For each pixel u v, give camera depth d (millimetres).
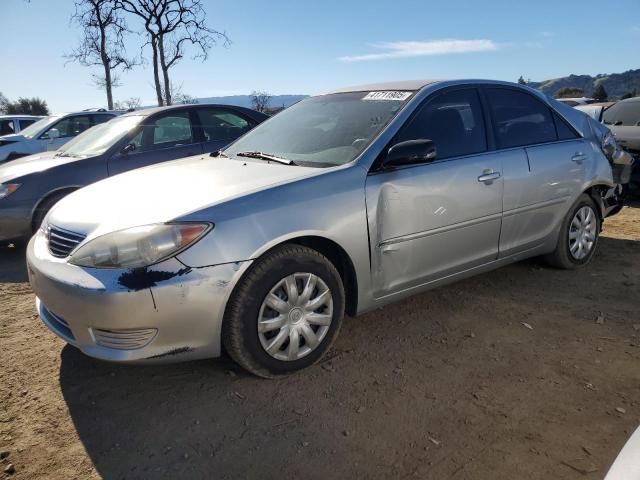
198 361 3277
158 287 2617
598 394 2842
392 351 3352
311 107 4289
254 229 2826
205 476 2322
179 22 16516
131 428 2662
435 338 3516
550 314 3850
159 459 2438
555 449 2418
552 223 4414
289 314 2992
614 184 4898
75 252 2793
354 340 3510
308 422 2660
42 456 2477
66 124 10977
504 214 3953
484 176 3777
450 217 3600
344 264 3246
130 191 3232
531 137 4270
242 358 2900
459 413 2703
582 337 3490
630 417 2635
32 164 6281
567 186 4418
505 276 4621
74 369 3242
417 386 2955
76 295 2672
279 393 2912
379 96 3908
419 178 3428
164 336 2691
